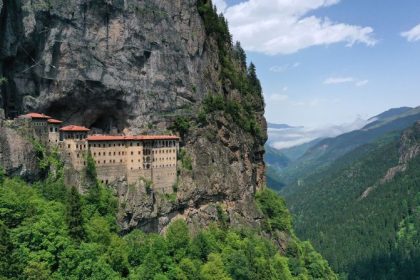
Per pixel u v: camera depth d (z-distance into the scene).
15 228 114.50
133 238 148.38
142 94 170.88
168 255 148.75
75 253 115.69
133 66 168.62
